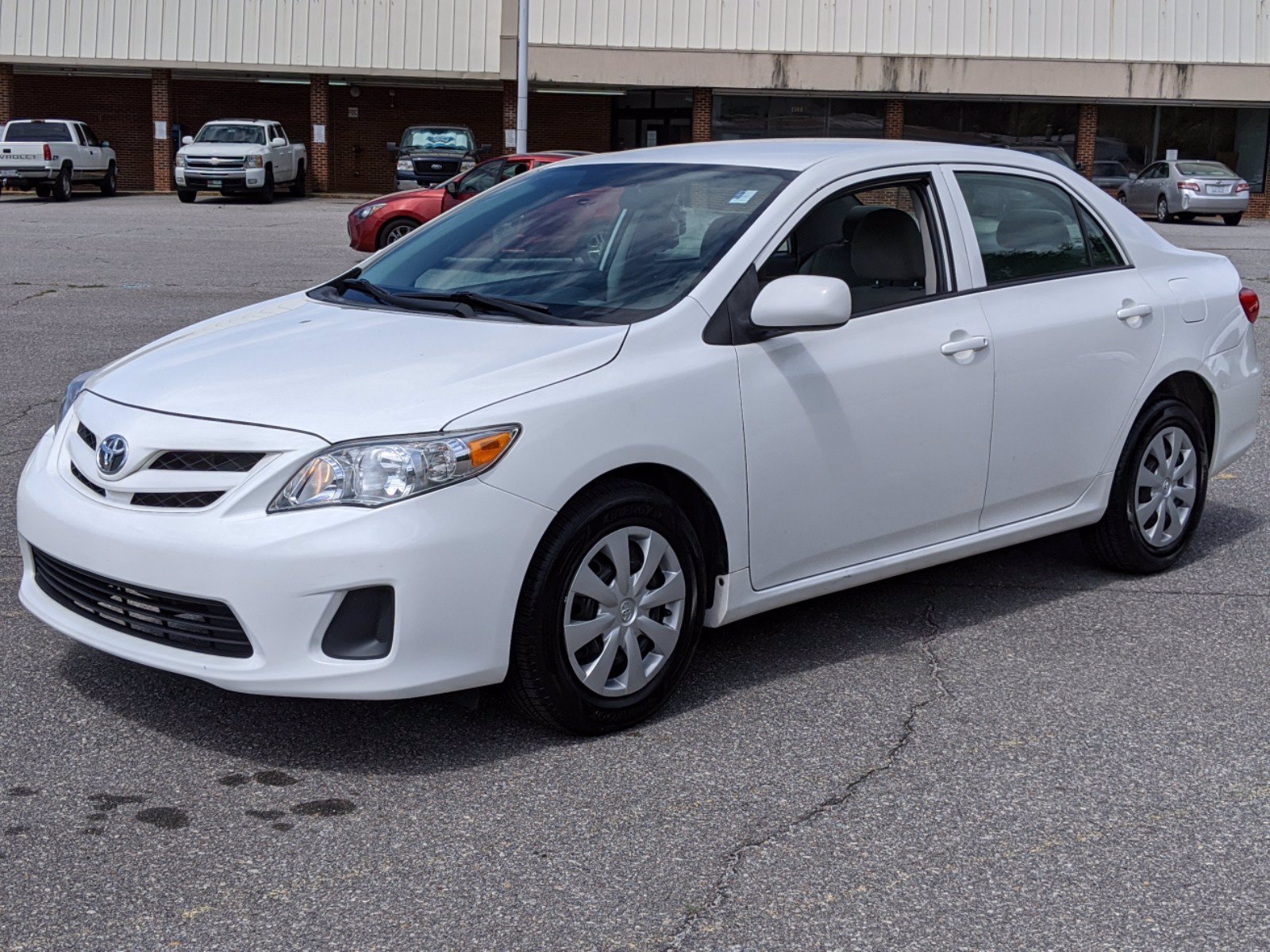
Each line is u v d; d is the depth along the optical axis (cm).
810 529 445
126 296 1420
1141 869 332
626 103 3978
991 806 363
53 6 3572
